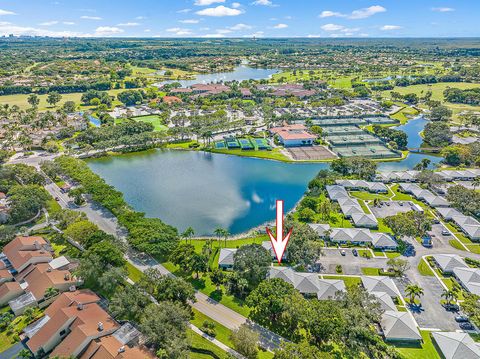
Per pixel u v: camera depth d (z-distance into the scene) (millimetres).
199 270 115625
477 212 159000
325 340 90562
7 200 156625
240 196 186125
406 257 131625
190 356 84312
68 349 82938
